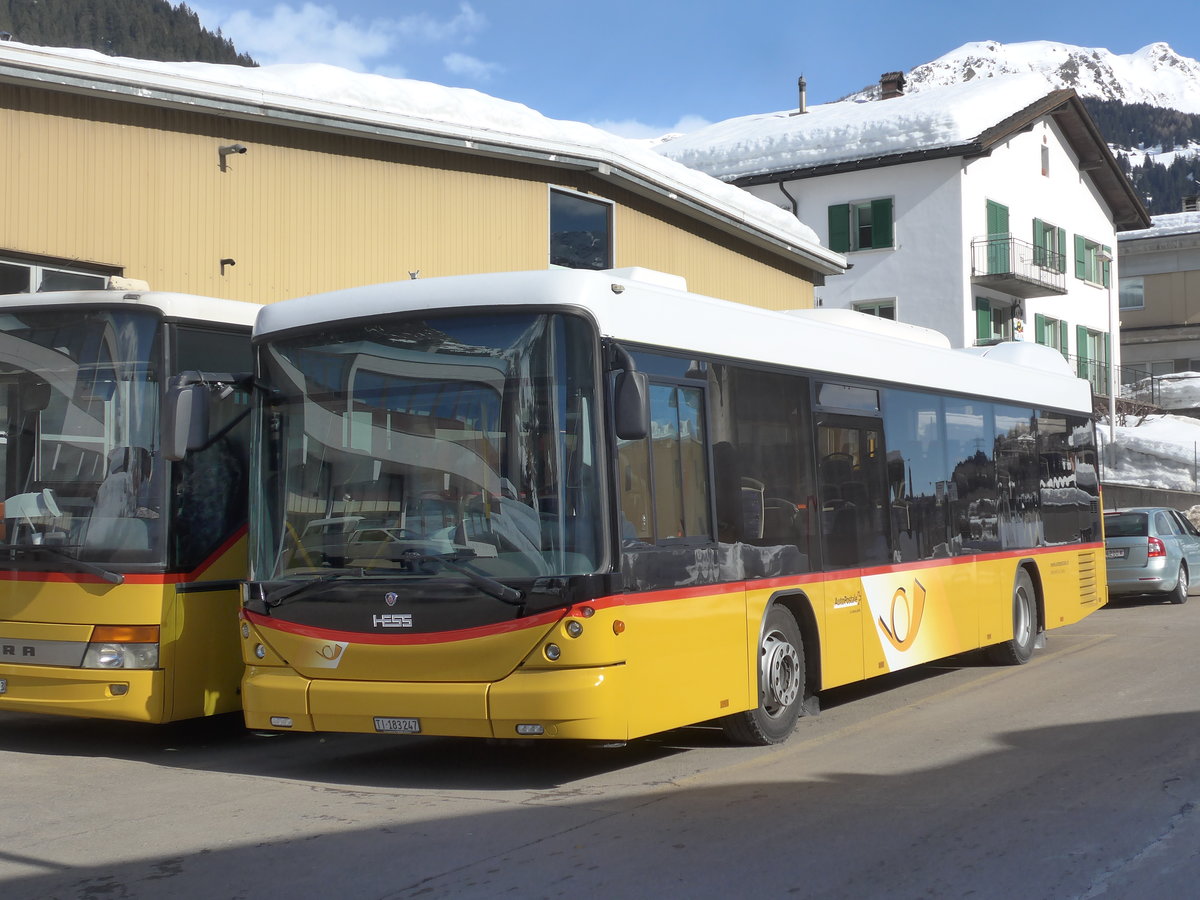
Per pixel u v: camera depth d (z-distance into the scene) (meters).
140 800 8.01
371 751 9.71
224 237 15.84
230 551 9.54
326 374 8.38
